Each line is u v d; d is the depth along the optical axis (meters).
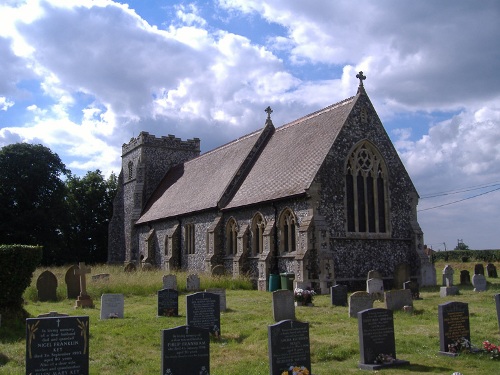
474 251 56.59
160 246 42.56
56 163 51.38
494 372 10.20
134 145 52.56
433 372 10.27
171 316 17.27
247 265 30.66
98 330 14.60
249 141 38.53
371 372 10.31
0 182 48.12
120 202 54.81
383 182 29.14
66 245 54.44
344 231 27.06
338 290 20.28
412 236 29.19
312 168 27.38
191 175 44.94
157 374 10.26
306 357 9.98
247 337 13.76
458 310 11.88
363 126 28.89
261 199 29.34
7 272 15.62
